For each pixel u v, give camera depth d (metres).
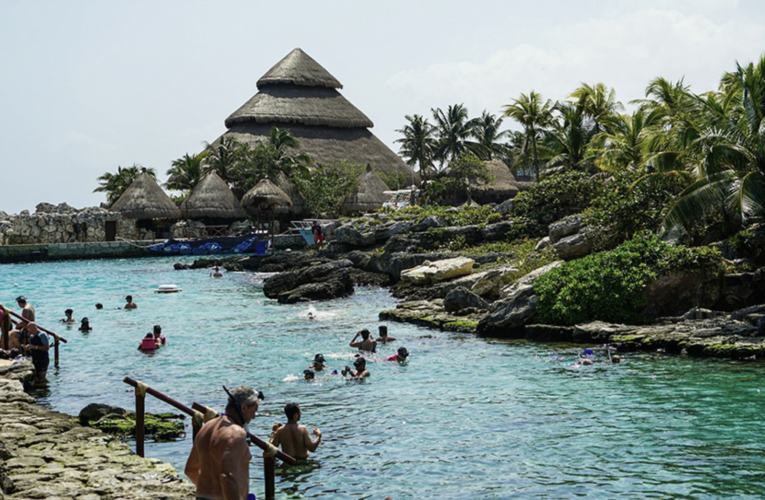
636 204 27.77
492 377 16.27
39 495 8.27
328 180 85.44
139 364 18.64
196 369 17.94
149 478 8.95
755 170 24.06
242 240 71.31
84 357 19.67
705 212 24.86
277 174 83.06
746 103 24.31
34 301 34.00
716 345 17.61
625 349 18.86
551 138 61.81
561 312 21.38
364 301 32.47
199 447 5.96
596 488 9.06
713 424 11.82
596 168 55.34
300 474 10.01
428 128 96.62
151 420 12.45
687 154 28.48
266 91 104.31
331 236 60.97
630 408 13.03
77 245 65.00
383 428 12.27
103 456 9.93
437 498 8.90
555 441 11.16
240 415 6.08
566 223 31.03
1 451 9.82
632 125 48.19
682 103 32.25
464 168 88.12
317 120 101.69
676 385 14.70
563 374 16.30
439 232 42.56
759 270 20.72
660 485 9.10
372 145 106.50
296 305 31.59
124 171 89.69
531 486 9.22
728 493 8.77
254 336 23.03
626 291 21.00
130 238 73.94
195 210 77.06
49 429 11.41
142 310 30.27
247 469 5.86
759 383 14.59
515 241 39.81
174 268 53.75
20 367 16.52
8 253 61.59
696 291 21.16
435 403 13.98
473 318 24.27
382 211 55.88
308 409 13.78
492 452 10.72
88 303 33.09
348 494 9.16
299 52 109.50
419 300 29.52
